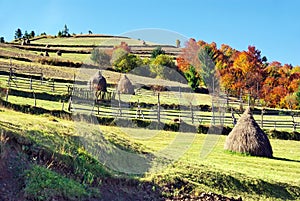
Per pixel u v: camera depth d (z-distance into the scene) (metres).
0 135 10.30
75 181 10.47
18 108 21.56
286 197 13.42
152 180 12.07
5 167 9.51
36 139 11.30
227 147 20.28
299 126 29.84
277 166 17.92
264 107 41.16
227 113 32.44
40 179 9.64
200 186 12.45
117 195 10.84
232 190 12.89
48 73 40.62
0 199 8.55
